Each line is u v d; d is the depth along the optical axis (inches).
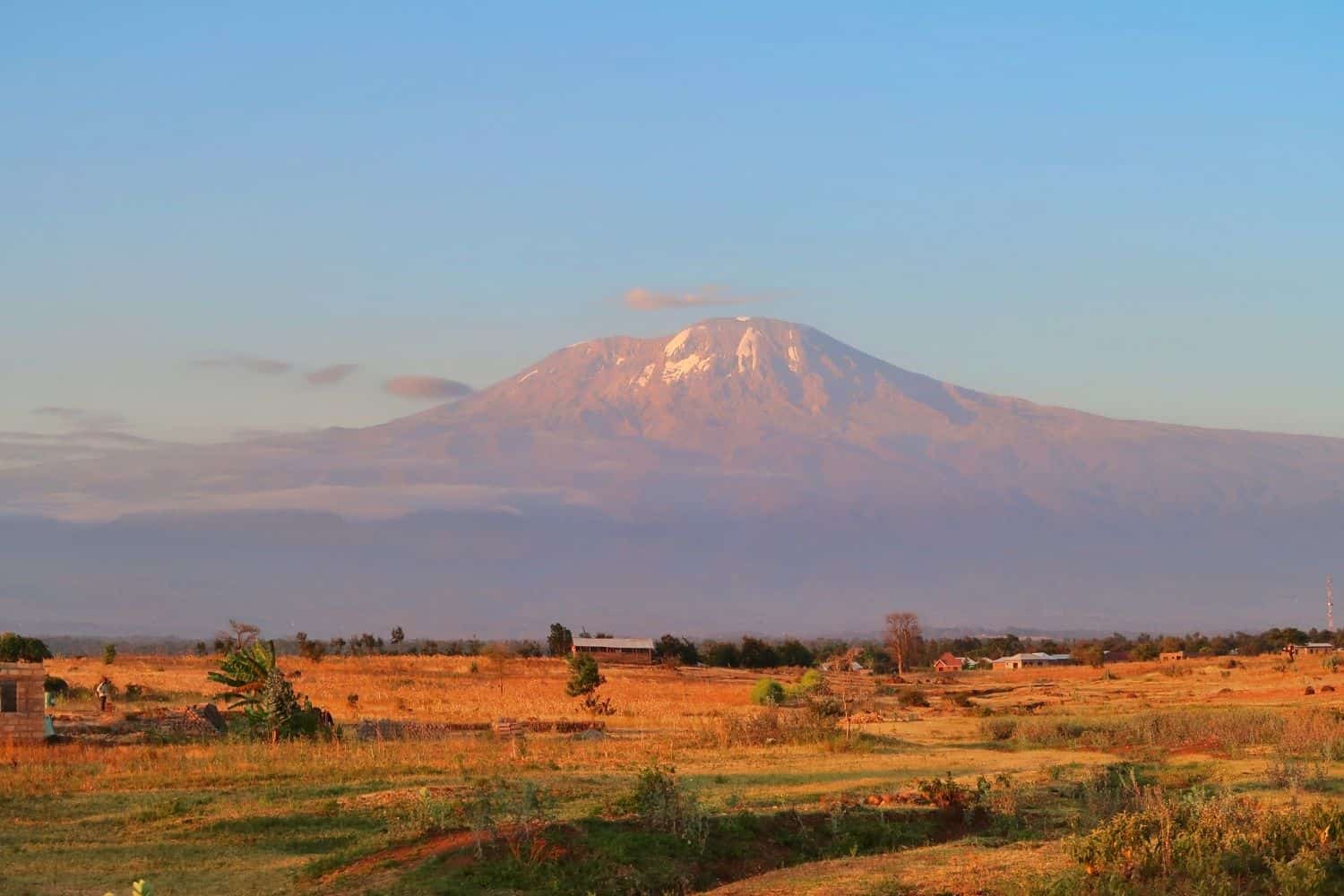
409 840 1010.7
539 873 922.7
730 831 1050.7
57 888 959.6
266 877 986.7
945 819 1181.7
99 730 1904.5
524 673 4995.1
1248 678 4249.5
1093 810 1182.3
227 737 1907.0
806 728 1964.8
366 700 3260.3
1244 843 882.8
